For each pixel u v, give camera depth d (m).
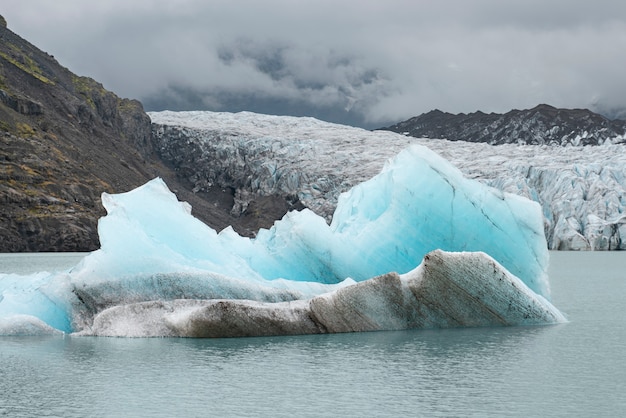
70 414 18.28
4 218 123.06
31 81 181.75
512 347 26.09
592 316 35.56
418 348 25.91
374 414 18.16
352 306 29.02
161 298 29.78
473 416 17.95
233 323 27.80
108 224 30.73
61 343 27.08
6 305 29.91
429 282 29.45
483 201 33.12
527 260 32.62
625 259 115.25
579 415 17.97
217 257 32.62
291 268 34.22
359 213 37.22
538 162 184.50
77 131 174.12
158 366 23.22
